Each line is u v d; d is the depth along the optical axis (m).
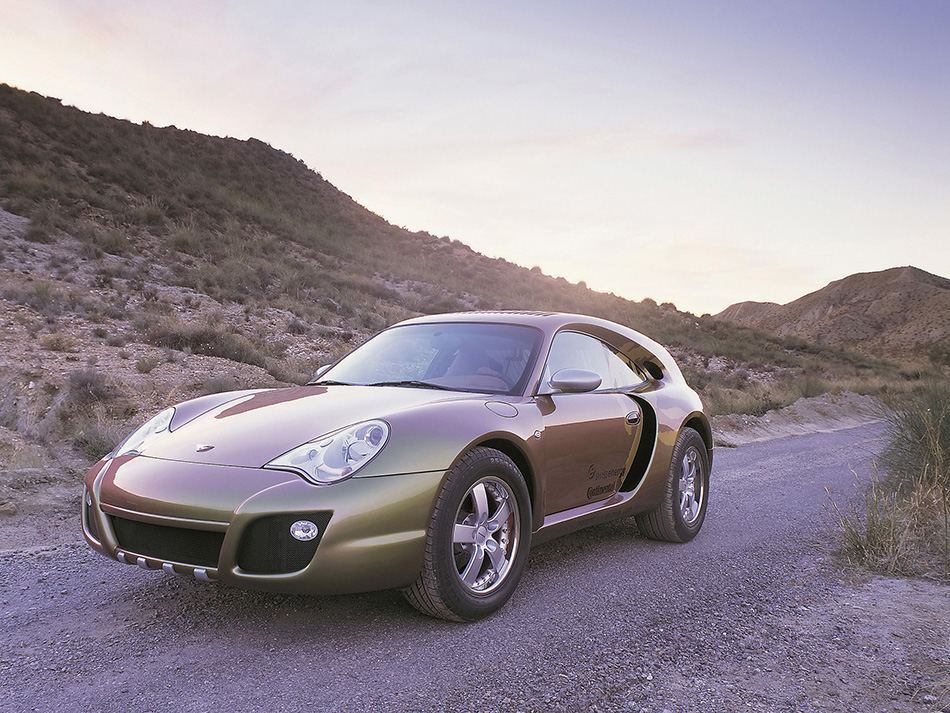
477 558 3.10
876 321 163.88
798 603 3.50
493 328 4.15
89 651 2.70
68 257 16.14
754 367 29.11
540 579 3.76
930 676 2.66
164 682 2.44
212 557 2.72
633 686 2.52
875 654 2.87
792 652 2.87
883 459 7.02
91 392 7.09
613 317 33.53
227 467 2.83
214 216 27.66
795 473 7.75
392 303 23.38
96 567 3.71
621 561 4.17
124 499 2.84
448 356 3.98
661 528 4.58
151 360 8.92
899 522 4.44
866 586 3.79
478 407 3.27
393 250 35.78
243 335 13.13
